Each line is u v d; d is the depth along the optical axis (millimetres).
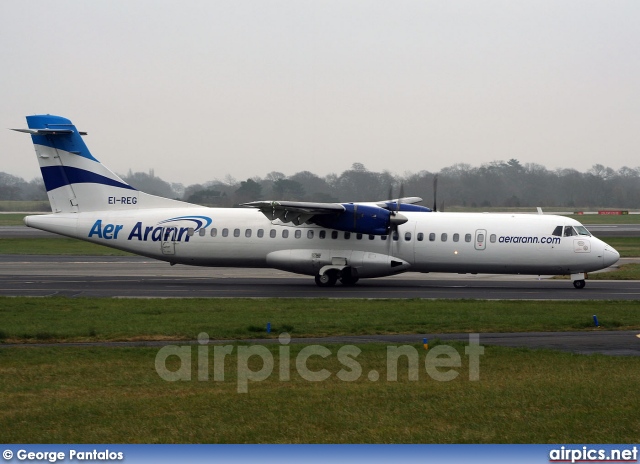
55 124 108875
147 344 59875
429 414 40312
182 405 41844
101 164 109188
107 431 37562
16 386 45969
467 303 82750
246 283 106375
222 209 109188
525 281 111250
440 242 101438
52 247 176750
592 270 99625
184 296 90500
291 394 44156
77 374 49062
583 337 62719
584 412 40500
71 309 77562
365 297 90188
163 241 107000
